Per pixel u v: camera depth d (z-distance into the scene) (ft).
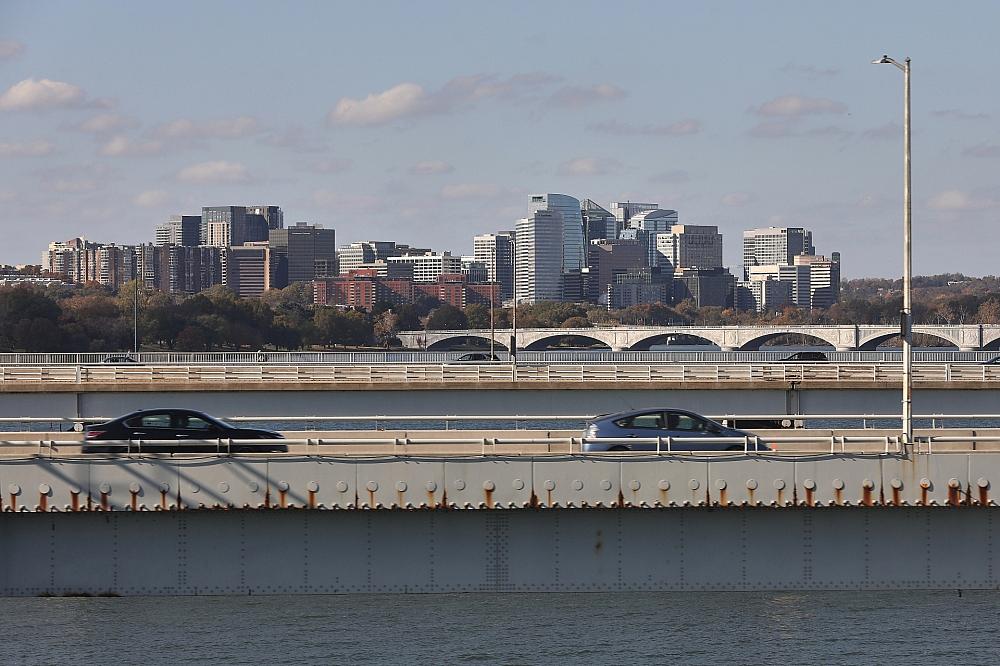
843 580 117.29
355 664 112.68
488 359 613.11
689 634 117.08
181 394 324.80
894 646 114.83
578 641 116.26
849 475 115.85
